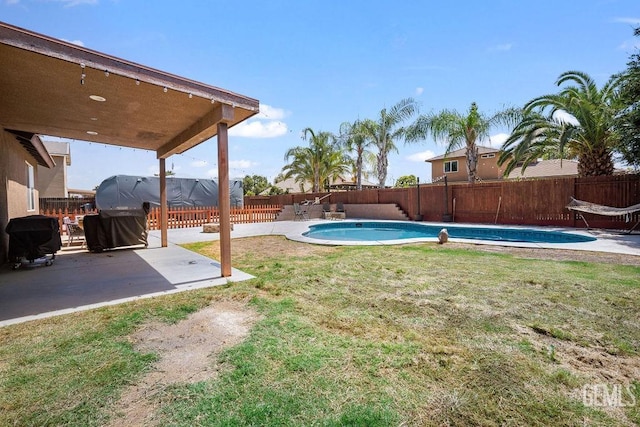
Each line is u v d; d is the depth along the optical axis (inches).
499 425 72.6
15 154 315.3
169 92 184.5
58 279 207.5
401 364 98.5
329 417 75.4
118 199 593.9
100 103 205.3
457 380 89.9
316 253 300.0
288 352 106.4
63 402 82.2
